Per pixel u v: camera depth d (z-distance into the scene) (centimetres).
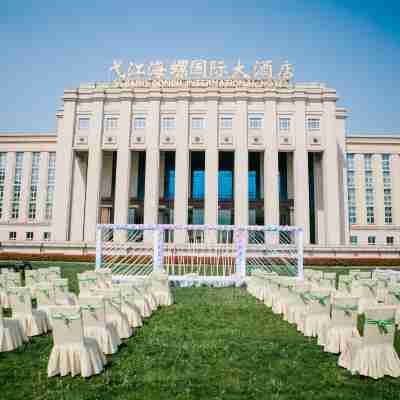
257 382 603
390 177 4372
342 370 656
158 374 634
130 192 4297
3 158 4553
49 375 620
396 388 579
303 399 543
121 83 4034
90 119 3919
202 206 4278
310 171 4356
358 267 3047
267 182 3731
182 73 3988
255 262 3025
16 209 4450
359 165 4366
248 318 1068
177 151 3791
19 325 809
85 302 730
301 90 3844
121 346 790
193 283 1794
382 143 4388
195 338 850
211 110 3841
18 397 549
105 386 585
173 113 3891
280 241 3684
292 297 1011
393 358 628
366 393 562
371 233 4262
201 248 3127
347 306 754
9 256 3262
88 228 3703
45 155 4512
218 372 644
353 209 4303
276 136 3803
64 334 629
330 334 757
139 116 3903
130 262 2906
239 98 3847
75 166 3947
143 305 1071
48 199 4456
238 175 3747
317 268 2912
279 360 705
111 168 4328
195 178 4462
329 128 3822
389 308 625
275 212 3681
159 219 4312
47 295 974
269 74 3959
